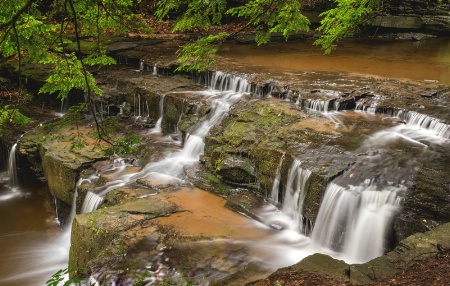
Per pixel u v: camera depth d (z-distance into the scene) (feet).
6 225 35.17
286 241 24.52
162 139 38.45
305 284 14.03
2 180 42.32
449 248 15.67
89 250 24.31
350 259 22.97
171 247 23.04
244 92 39.99
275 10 17.93
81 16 19.30
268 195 28.30
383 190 22.90
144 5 62.39
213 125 35.22
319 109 33.73
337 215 23.68
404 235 21.17
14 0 15.35
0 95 43.62
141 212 26.35
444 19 66.95
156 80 44.83
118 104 44.04
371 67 45.93
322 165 25.50
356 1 24.16
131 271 21.22
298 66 45.85
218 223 25.81
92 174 33.65
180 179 31.50
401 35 67.62
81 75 21.50
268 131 31.01
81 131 39.52
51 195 37.58
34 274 28.96
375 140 28.12
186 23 17.49
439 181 22.90
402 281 13.83
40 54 22.20
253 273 16.56
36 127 43.21
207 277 20.86
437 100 33.47
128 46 53.88
